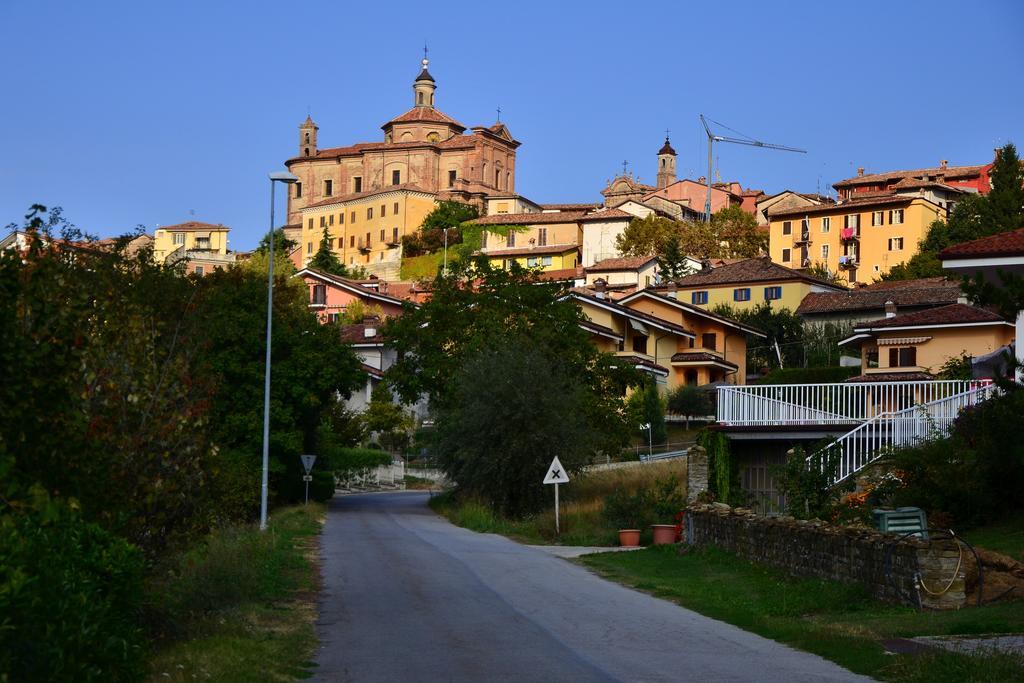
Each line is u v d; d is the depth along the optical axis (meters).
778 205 161.00
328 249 163.62
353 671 13.59
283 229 191.38
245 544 23.62
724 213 148.25
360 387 57.97
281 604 19.55
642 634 16.53
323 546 31.52
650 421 72.75
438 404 52.00
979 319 51.97
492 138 184.38
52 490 12.53
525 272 56.47
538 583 23.25
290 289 57.31
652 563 27.25
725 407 34.12
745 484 34.16
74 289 13.57
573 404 45.47
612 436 52.56
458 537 36.34
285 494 55.66
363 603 19.97
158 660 12.98
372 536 35.62
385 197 174.00
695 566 26.11
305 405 53.66
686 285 108.44
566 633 16.62
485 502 44.94
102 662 9.30
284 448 52.25
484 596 21.00
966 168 155.12
